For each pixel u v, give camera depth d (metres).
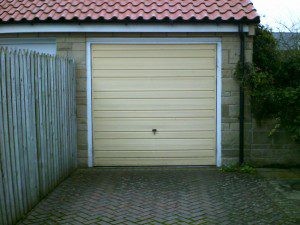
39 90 5.87
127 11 7.92
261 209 5.52
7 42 8.34
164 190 6.46
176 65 7.96
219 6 8.06
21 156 5.16
